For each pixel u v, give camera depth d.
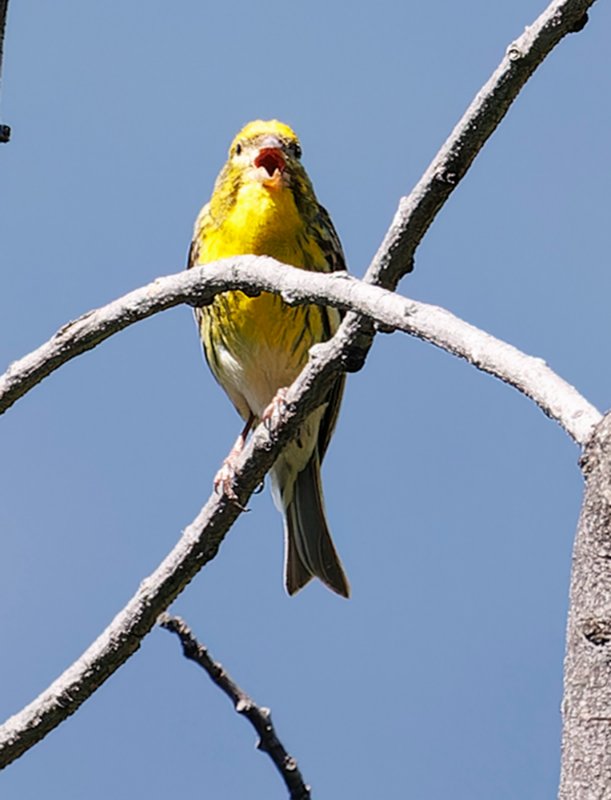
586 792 5.00
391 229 9.42
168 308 9.23
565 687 5.17
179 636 9.87
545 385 5.73
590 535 5.14
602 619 5.06
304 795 9.77
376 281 9.54
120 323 9.30
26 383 9.58
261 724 9.75
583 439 5.33
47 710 10.41
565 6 8.55
